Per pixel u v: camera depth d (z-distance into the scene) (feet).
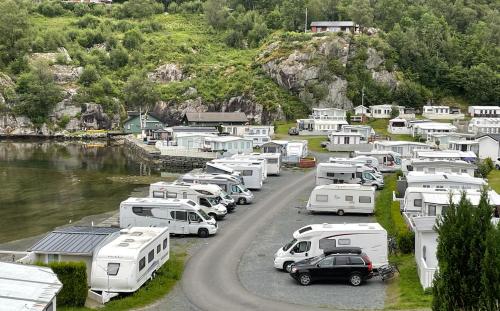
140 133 504.84
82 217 208.23
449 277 70.59
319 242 127.85
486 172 247.29
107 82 581.94
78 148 448.24
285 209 201.46
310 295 111.96
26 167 333.42
